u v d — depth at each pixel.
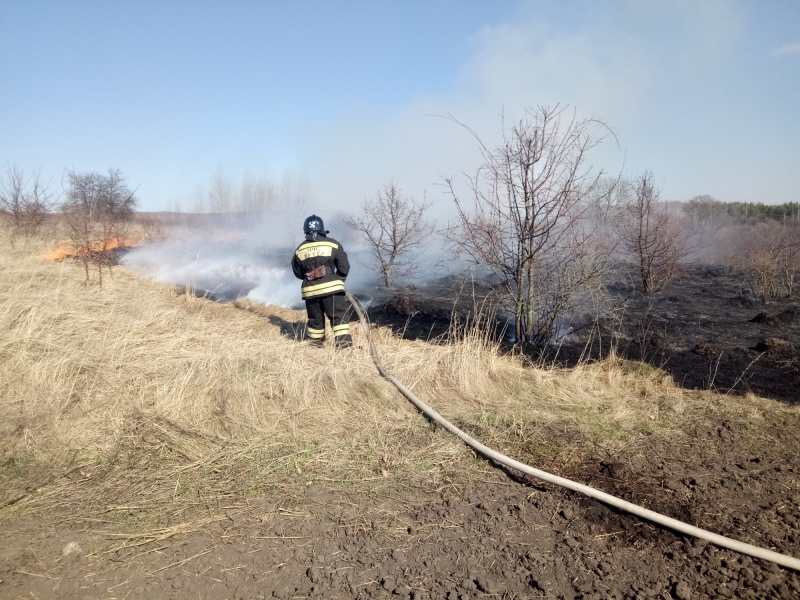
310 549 2.95
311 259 6.39
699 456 4.07
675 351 7.18
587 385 5.48
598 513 3.32
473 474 3.76
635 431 4.48
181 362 5.05
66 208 14.89
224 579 2.70
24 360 4.86
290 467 3.74
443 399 5.04
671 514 3.30
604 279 7.68
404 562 2.86
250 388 4.58
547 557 2.92
